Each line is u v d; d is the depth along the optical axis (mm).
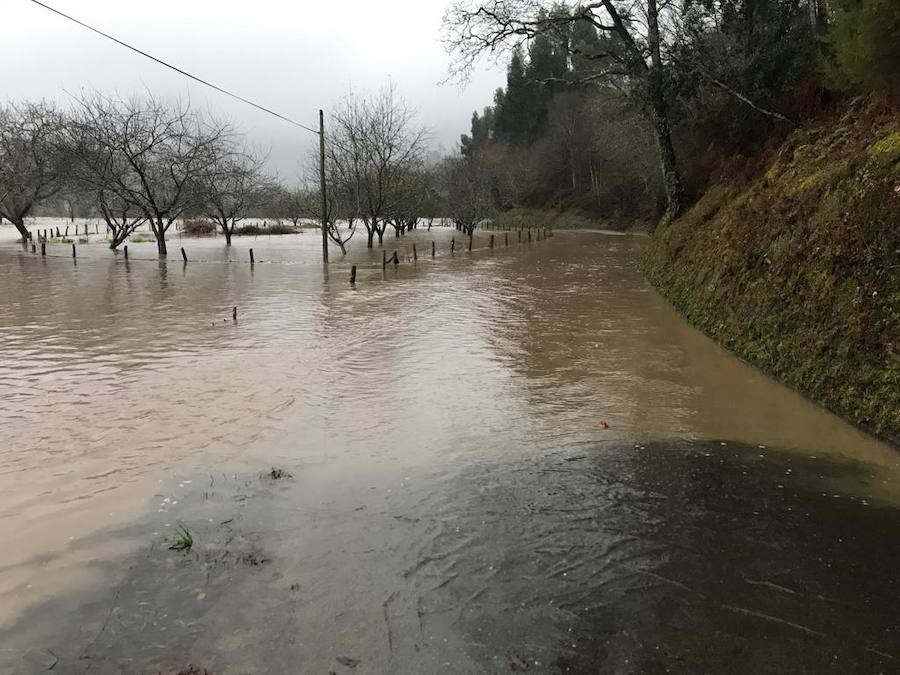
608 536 3971
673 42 20109
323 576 3523
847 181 7586
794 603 3289
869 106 9719
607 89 25672
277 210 54031
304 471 5012
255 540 3918
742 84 17859
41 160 32438
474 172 56938
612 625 3119
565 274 20125
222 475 4922
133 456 5305
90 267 22109
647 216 47375
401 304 13828
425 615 3188
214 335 10398
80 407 6633
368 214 31188
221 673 2777
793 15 18625
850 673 2791
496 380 7734
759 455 5316
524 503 4438
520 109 74812
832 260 7051
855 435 5664
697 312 11141
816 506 4375
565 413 6488
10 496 4543
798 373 6965
